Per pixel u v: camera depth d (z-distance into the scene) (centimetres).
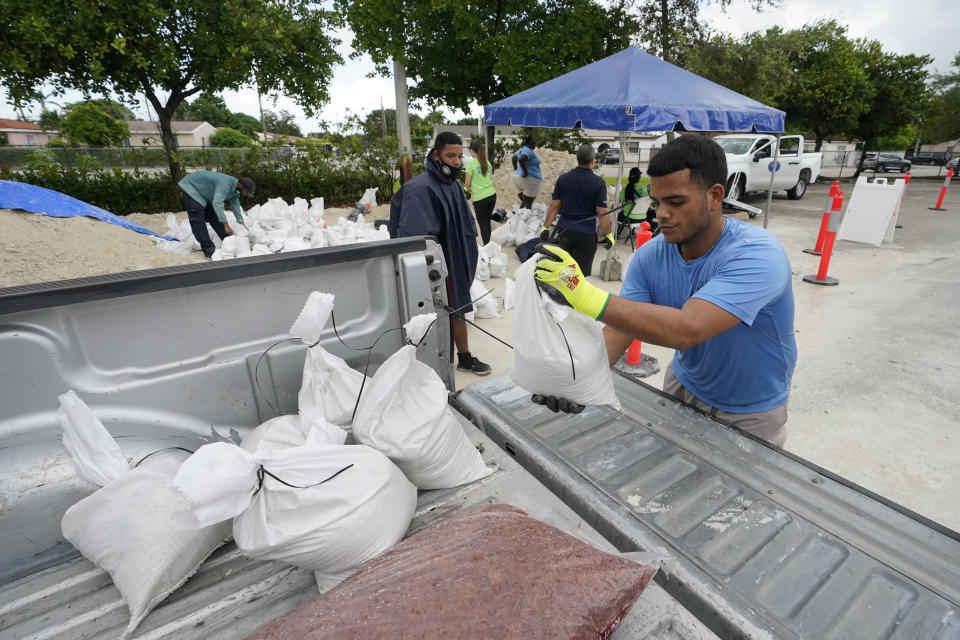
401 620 82
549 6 1143
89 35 915
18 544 123
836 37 2077
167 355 139
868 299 569
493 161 1284
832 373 397
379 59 1304
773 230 988
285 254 152
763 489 139
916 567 113
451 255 349
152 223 930
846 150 3142
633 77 566
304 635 83
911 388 373
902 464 288
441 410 147
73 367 127
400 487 129
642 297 182
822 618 102
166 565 111
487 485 149
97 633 105
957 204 1375
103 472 118
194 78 1141
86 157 980
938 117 2823
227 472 104
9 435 121
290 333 147
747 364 170
